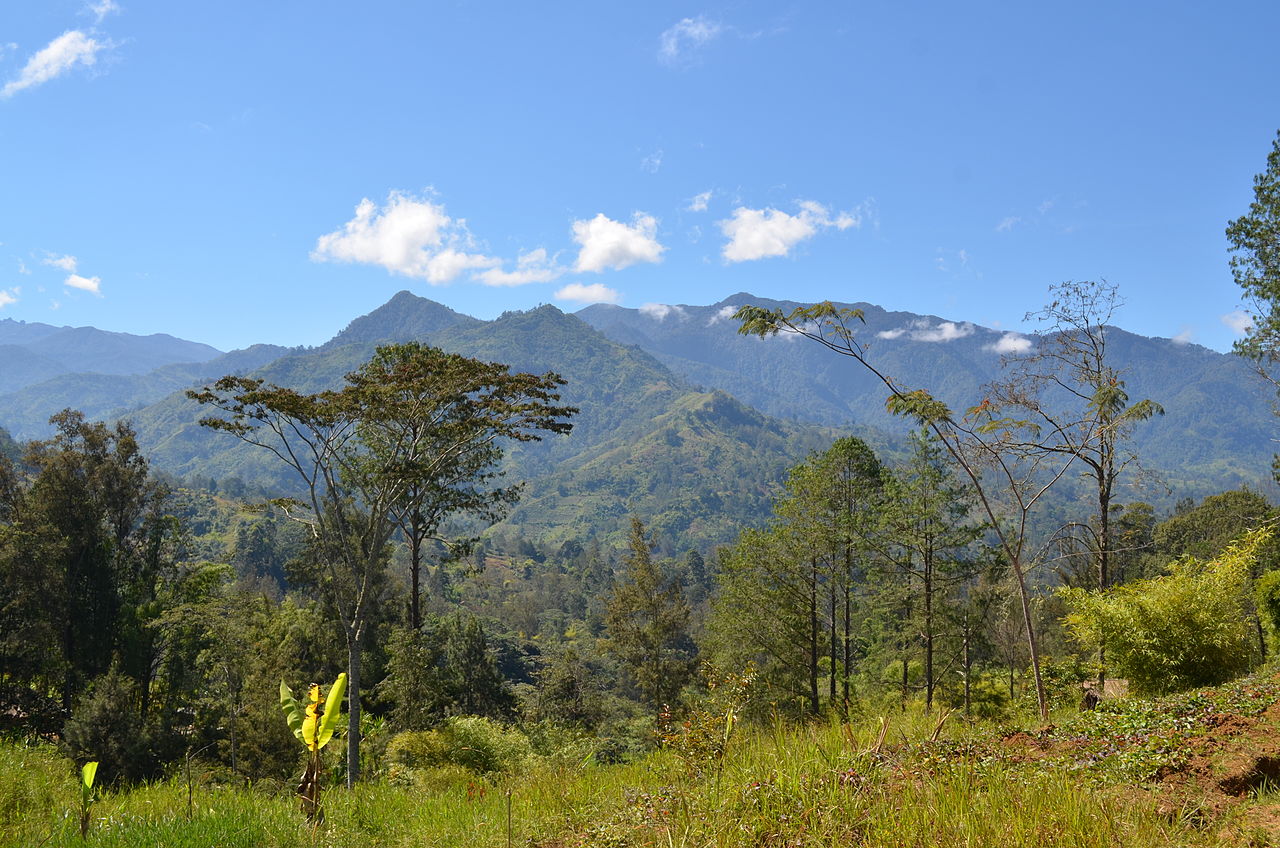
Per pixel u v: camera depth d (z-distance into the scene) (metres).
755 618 26.52
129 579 35.12
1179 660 12.47
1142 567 37.94
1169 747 6.02
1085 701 13.85
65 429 34.47
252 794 8.04
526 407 20.41
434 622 37.91
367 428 22.38
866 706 23.84
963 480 22.42
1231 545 13.88
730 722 6.45
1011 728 7.61
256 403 18.16
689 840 4.71
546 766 10.12
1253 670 13.66
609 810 6.07
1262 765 5.43
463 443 20.75
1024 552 16.30
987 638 26.12
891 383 14.09
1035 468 14.58
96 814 7.27
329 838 6.32
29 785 8.81
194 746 26.34
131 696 30.12
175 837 5.87
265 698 25.83
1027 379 16.25
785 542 26.45
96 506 33.62
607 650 36.84
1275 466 24.67
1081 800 4.45
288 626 32.84
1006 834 4.06
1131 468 17.44
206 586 36.72
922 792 4.79
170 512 38.69
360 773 17.06
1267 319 19.73
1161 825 4.37
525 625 102.19
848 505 26.30
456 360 18.97
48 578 31.14
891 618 27.42
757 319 13.97
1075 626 14.48
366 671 32.00
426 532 27.98
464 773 13.27
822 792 4.92
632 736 32.22
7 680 30.00
